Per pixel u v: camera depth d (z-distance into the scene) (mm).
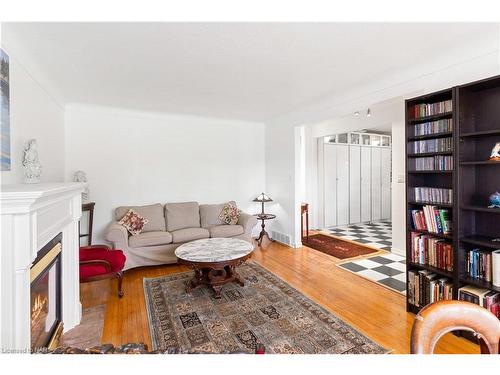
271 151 5488
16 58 2150
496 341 950
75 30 2002
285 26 1998
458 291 2176
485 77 2252
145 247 3838
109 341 2180
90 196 4199
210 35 2107
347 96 3623
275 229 5434
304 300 2812
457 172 2174
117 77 2982
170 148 4820
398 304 2727
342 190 6754
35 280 1669
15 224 1328
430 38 2203
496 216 2182
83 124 4133
